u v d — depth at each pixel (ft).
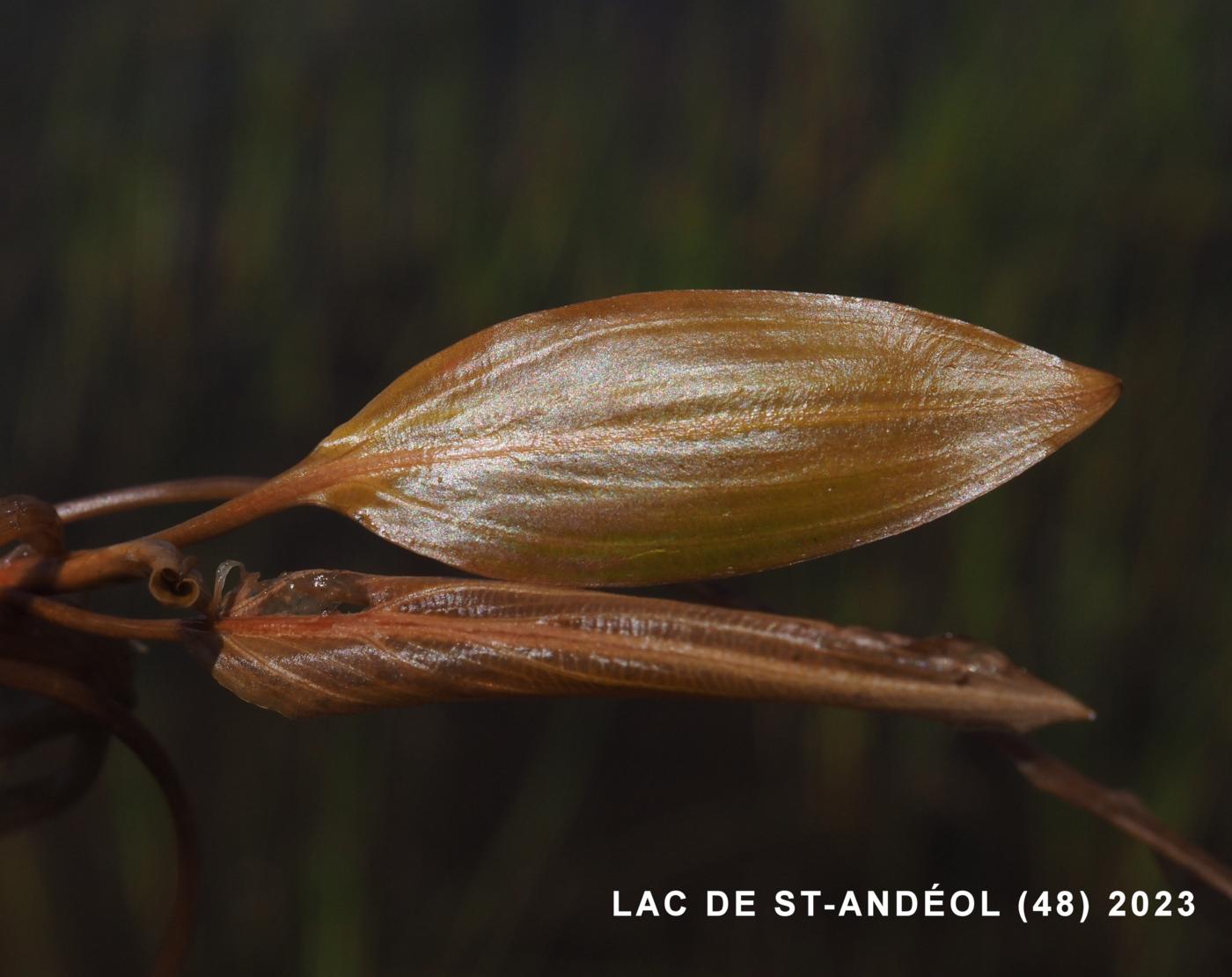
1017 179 2.27
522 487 0.65
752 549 0.64
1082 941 2.16
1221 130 2.32
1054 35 2.28
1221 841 2.18
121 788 2.15
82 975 2.07
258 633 0.65
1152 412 2.29
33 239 2.49
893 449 0.64
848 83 2.45
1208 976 2.08
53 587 0.66
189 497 0.71
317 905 2.12
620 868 2.30
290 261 2.47
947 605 2.28
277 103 2.42
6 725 0.72
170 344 2.43
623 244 2.35
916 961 2.22
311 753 2.22
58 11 2.56
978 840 2.25
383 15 2.51
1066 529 2.29
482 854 2.27
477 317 2.41
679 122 2.46
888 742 2.29
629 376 0.65
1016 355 0.64
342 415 2.49
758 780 2.36
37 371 2.44
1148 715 2.23
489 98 2.53
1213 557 2.27
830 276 2.34
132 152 2.43
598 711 2.34
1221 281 2.31
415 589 0.65
